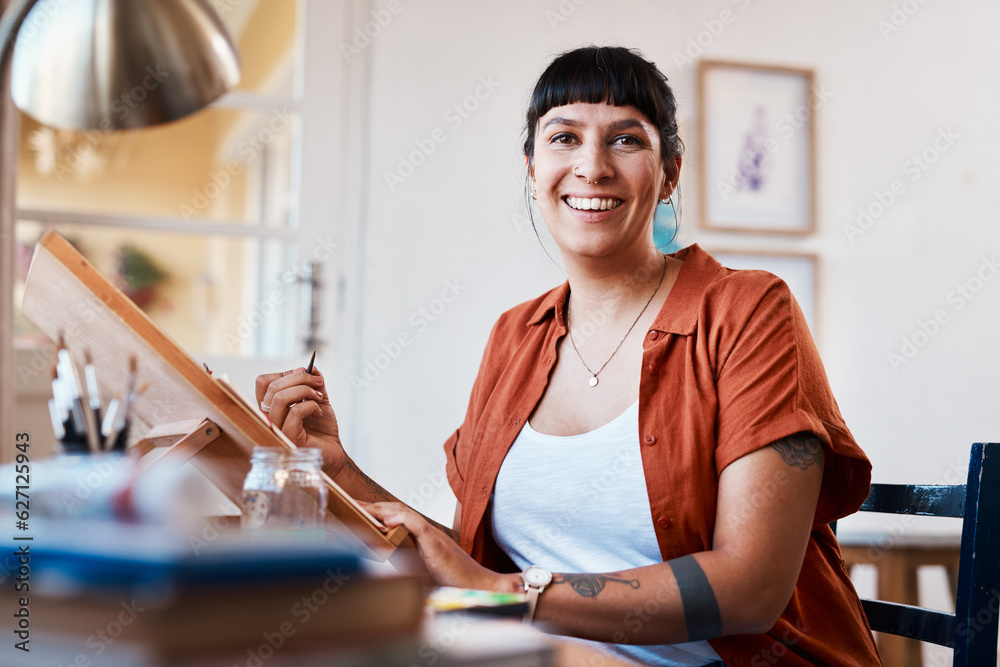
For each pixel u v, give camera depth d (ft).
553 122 3.79
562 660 1.78
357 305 8.66
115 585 1.45
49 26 4.09
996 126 10.30
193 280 8.30
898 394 9.80
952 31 10.32
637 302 3.79
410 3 8.93
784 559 2.90
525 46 9.18
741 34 9.75
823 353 9.66
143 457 2.71
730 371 3.27
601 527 3.38
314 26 8.70
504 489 3.67
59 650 1.47
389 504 2.79
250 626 1.50
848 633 3.27
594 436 3.49
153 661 1.42
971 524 3.06
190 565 1.44
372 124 8.79
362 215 8.71
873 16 10.12
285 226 8.54
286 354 8.46
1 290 7.18
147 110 4.33
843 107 9.95
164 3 4.18
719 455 3.14
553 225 3.90
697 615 2.77
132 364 2.40
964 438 9.91
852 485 3.22
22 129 7.82
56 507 2.01
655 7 9.52
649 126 3.77
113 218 8.02
